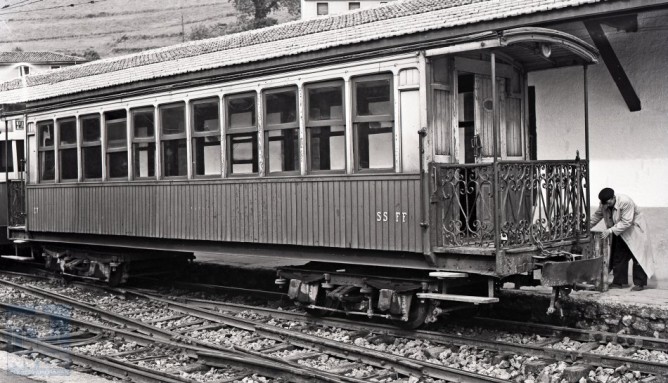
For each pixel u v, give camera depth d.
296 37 9.56
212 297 11.49
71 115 12.39
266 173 9.41
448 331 8.48
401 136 8.01
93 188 12.02
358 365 7.27
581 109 10.71
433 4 9.58
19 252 15.82
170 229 10.72
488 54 8.64
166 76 10.46
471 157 8.53
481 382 6.38
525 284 8.20
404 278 8.23
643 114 10.20
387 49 8.05
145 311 10.52
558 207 8.20
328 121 8.69
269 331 8.57
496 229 7.21
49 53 43.09
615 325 8.43
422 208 7.74
